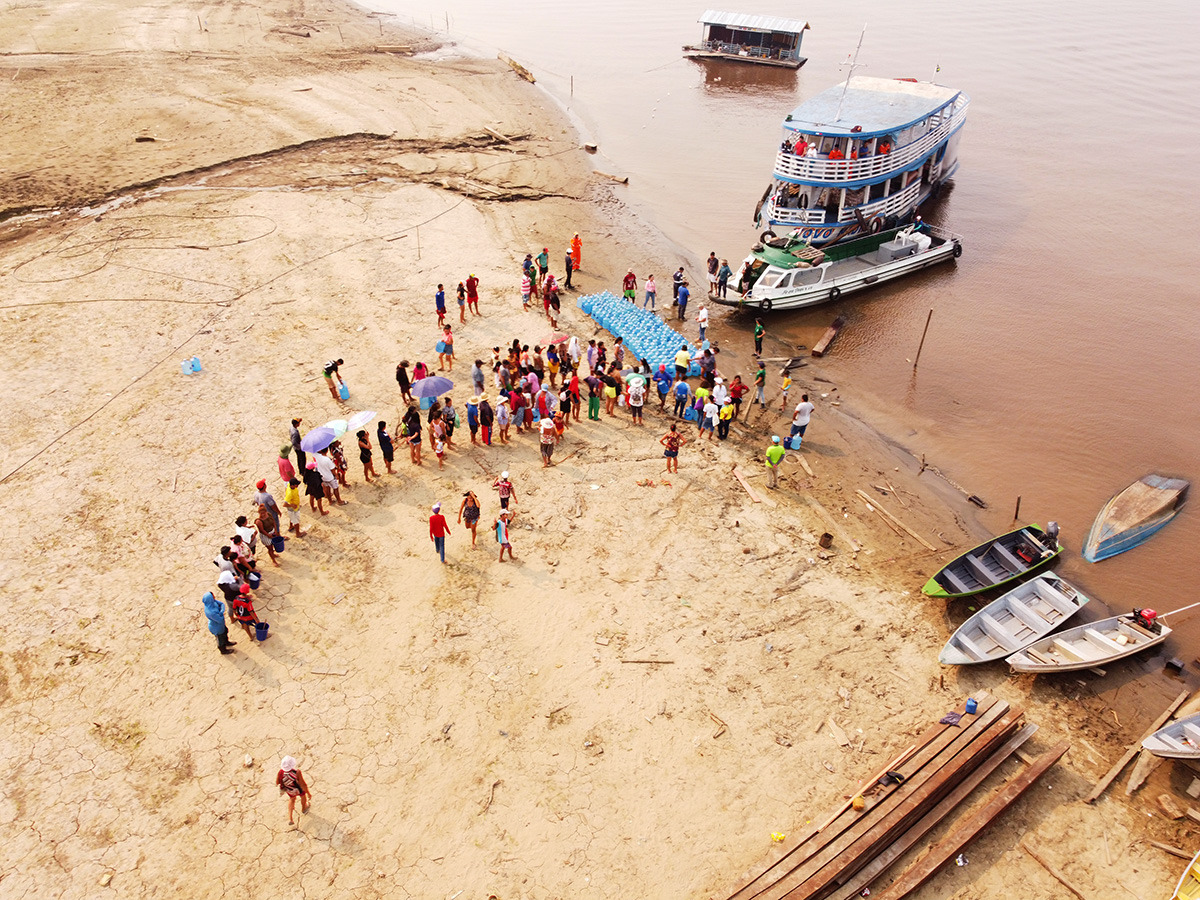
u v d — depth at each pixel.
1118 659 18.59
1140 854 14.61
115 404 24.56
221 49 59.53
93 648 17.28
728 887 13.34
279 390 25.58
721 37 69.00
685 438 25.23
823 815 14.62
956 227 40.72
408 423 22.42
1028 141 52.19
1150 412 27.61
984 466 25.16
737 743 16.06
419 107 52.09
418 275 32.97
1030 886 14.08
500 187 42.62
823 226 34.75
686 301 31.86
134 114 46.34
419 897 13.37
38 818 14.17
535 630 18.27
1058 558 21.69
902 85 39.97
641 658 17.73
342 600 18.72
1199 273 36.38
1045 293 34.91
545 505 21.92
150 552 19.69
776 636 18.55
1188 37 78.94
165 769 15.05
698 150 50.16
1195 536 22.58
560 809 14.78
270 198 38.38
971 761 15.42
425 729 16.03
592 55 70.19
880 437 26.28
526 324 30.09
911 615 19.41
